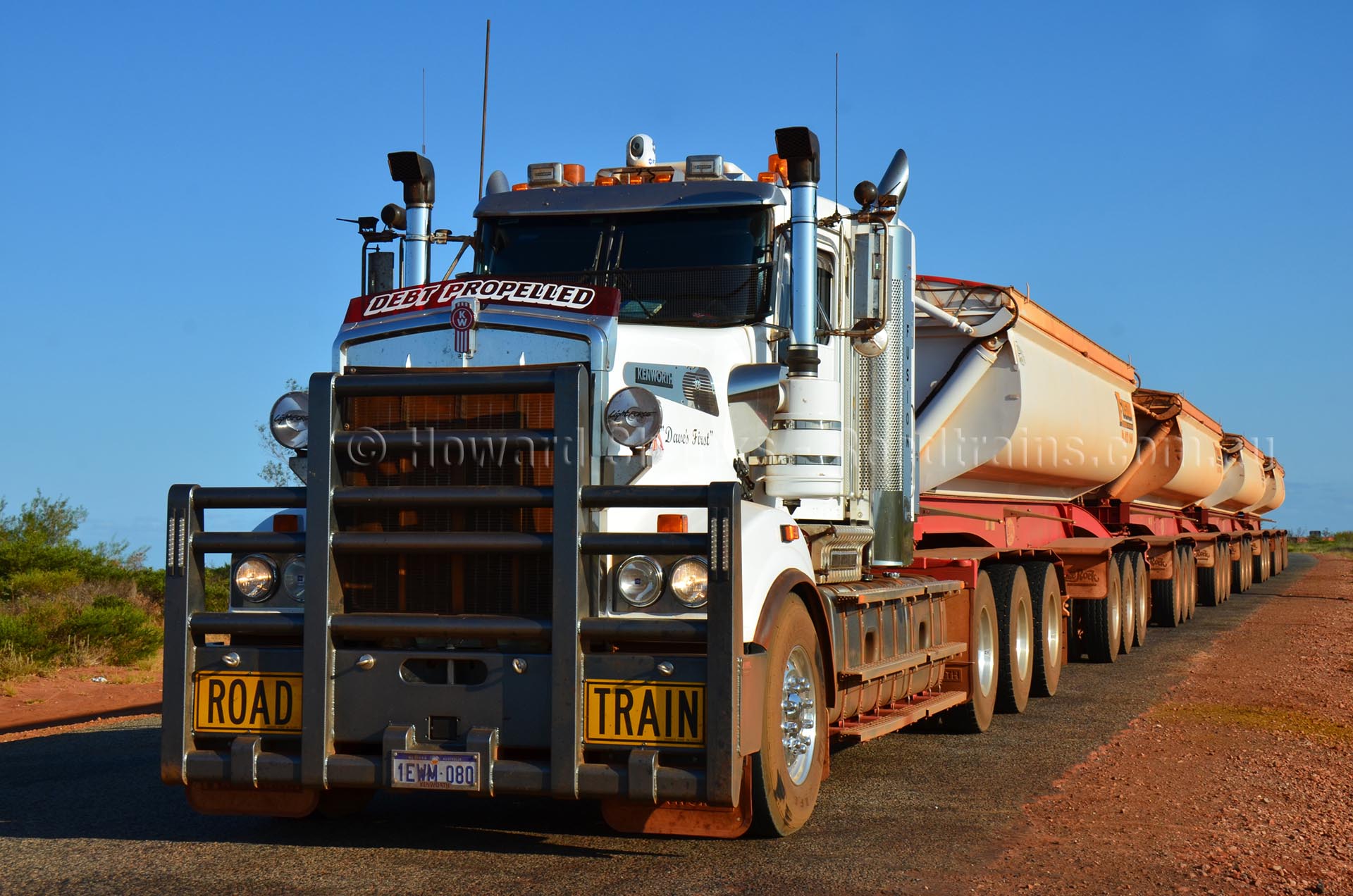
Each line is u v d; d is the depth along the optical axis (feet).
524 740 19.07
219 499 20.59
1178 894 18.33
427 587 20.13
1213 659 53.31
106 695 54.90
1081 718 37.04
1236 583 107.76
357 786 19.58
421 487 19.86
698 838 21.74
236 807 21.74
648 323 22.95
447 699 19.38
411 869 19.77
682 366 21.77
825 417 23.18
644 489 18.94
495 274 26.30
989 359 40.60
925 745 32.12
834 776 27.78
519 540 19.25
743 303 24.53
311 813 23.24
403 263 27.73
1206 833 21.99
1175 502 83.05
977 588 35.17
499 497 19.34
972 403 41.22
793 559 21.58
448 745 19.21
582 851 20.97
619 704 18.84
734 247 24.89
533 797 25.53
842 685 25.40
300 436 21.09
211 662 20.43
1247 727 34.12
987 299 40.29
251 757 19.93
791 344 23.26
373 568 20.30
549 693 19.03
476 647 19.61
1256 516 134.51
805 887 18.66
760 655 19.30
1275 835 21.81
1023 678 38.63
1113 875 19.30
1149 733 33.37
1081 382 50.01
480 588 19.94
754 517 20.95
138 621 68.95
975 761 29.58
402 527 20.22
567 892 18.38
